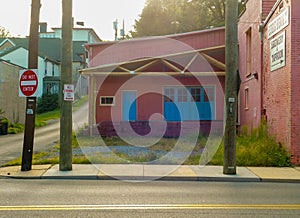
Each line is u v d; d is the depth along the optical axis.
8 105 26.34
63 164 11.32
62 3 11.73
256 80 17.28
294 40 12.85
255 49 17.58
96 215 6.54
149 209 7.00
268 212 6.89
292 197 8.27
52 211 6.79
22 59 45.44
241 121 20.75
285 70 13.40
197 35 22.89
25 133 11.41
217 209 7.07
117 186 9.43
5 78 25.83
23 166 11.32
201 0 44.88
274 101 14.64
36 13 11.81
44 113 40.03
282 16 13.71
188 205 7.36
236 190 9.09
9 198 7.88
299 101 12.77
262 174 11.09
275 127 14.50
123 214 6.61
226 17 11.47
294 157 12.68
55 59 52.09
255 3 17.59
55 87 45.78
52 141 19.33
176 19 44.25
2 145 17.62
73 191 8.69
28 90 11.52
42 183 9.80
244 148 13.95
